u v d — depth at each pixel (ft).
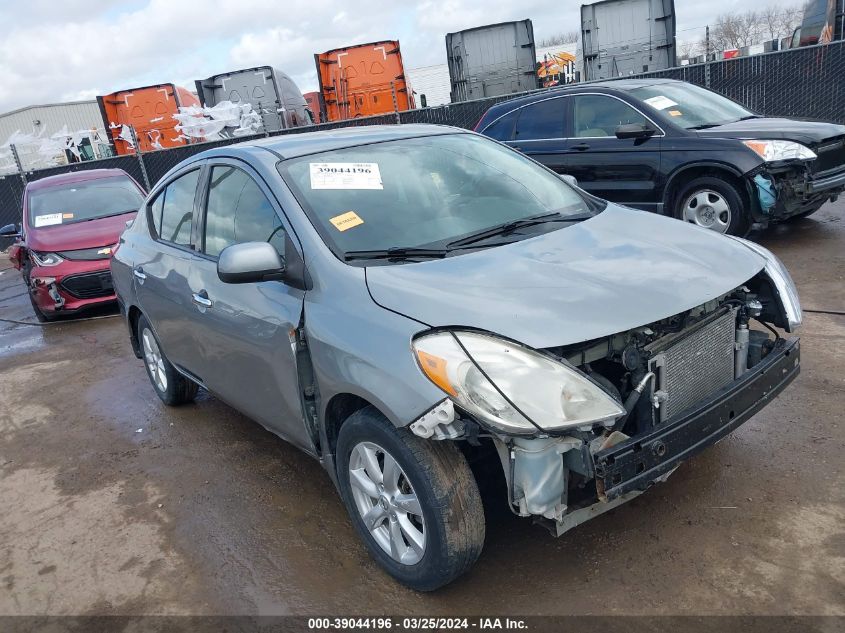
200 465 13.88
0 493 14.05
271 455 13.88
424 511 8.45
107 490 13.47
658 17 51.65
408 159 12.07
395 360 8.27
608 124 25.39
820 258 21.59
